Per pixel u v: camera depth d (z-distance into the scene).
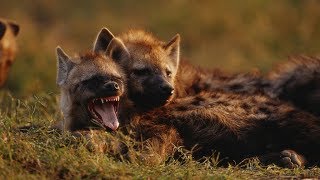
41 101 12.55
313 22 24.22
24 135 10.82
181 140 11.29
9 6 29.56
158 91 11.95
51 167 9.85
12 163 9.82
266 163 11.12
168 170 10.19
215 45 24.67
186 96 12.40
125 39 12.95
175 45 12.98
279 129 11.52
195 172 10.09
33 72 19.83
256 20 25.34
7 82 19.33
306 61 13.05
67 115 11.60
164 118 11.52
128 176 9.80
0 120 11.33
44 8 29.66
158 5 28.36
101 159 10.13
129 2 29.17
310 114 11.90
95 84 11.42
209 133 11.43
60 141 10.54
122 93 11.47
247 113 11.61
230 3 26.23
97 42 12.45
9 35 17.48
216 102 11.81
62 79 11.80
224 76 13.11
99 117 11.32
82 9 29.66
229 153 11.47
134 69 12.34
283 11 25.05
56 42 24.52
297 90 12.77
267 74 13.34
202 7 26.27
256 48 23.20
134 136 11.19
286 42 23.58
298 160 11.07
